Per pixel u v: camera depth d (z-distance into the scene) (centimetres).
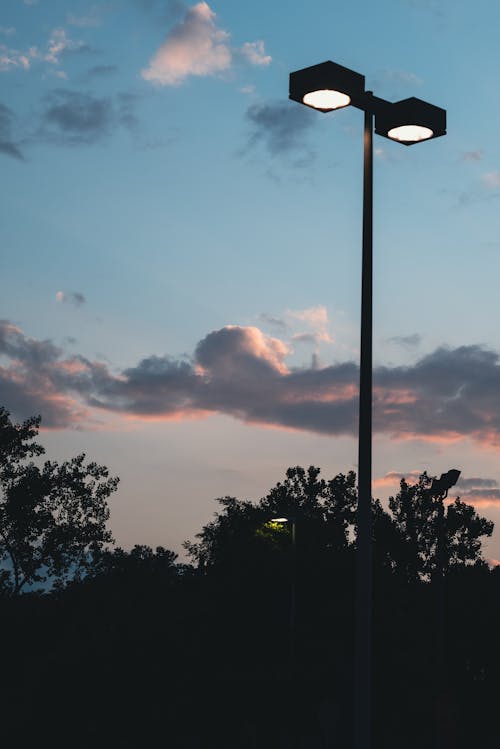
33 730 3275
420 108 1410
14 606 4919
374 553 5375
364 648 1241
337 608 5312
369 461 1298
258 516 6462
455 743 1638
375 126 1435
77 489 6531
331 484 8238
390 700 3734
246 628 5409
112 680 3412
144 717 3384
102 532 6506
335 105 1410
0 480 6519
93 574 6194
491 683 4678
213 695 3531
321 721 2136
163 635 3709
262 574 5519
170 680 3503
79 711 3334
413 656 3847
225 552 5909
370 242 1373
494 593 5462
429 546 7156
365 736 1221
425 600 5209
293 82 1401
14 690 3359
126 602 3991
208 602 5366
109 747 3334
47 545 6331
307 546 5941
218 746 3450
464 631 5153
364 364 1331
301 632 5197
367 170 1392
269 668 3888
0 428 6531
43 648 4541
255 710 3525
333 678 3694
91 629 3722
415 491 7275
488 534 7181
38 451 6644
